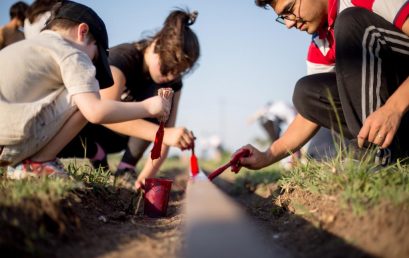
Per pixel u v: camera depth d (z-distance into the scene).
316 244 1.88
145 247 1.82
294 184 2.64
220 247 1.53
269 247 1.81
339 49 2.51
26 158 2.43
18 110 2.28
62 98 2.36
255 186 4.27
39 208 1.81
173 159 10.12
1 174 2.57
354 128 2.53
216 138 11.80
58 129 2.40
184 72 3.45
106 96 3.37
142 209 2.78
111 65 3.42
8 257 1.52
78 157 3.57
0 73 2.33
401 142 2.61
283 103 6.34
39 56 2.36
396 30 2.47
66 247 1.72
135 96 3.65
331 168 2.40
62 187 2.08
